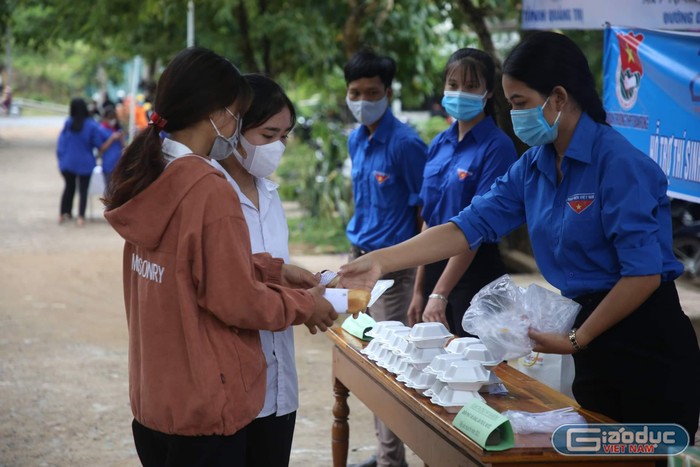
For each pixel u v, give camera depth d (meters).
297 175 14.98
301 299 2.71
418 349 3.21
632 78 4.73
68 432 5.25
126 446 5.04
